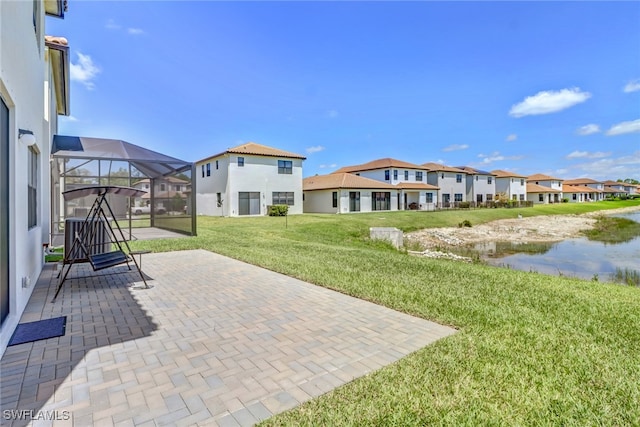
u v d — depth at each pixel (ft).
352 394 7.90
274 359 9.80
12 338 11.02
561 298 16.48
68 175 42.16
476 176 148.87
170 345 10.68
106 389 8.05
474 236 71.72
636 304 15.58
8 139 11.75
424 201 123.24
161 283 18.83
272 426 6.73
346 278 19.90
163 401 7.59
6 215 11.47
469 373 8.88
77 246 17.66
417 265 24.77
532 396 7.81
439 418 6.98
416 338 11.46
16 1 12.80
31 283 16.42
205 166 93.97
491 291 17.56
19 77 13.41
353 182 103.65
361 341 11.18
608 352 10.26
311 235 51.21
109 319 12.98
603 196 256.52
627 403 7.55
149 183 55.26
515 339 11.19
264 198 86.74
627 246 60.08
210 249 31.01
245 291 17.31
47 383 8.27
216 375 8.82
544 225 93.25
